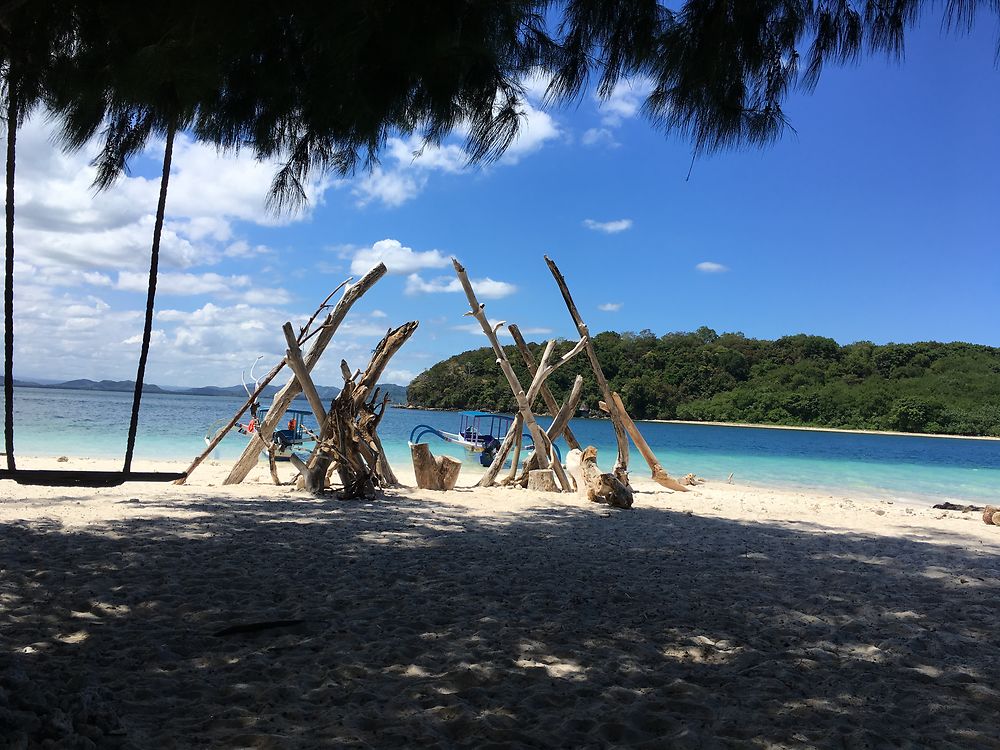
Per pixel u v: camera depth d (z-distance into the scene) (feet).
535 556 21.45
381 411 35.50
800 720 10.02
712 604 16.56
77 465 45.01
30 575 16.33
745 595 17.65
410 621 14.05
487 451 65.62
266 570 17.94
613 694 10.73
